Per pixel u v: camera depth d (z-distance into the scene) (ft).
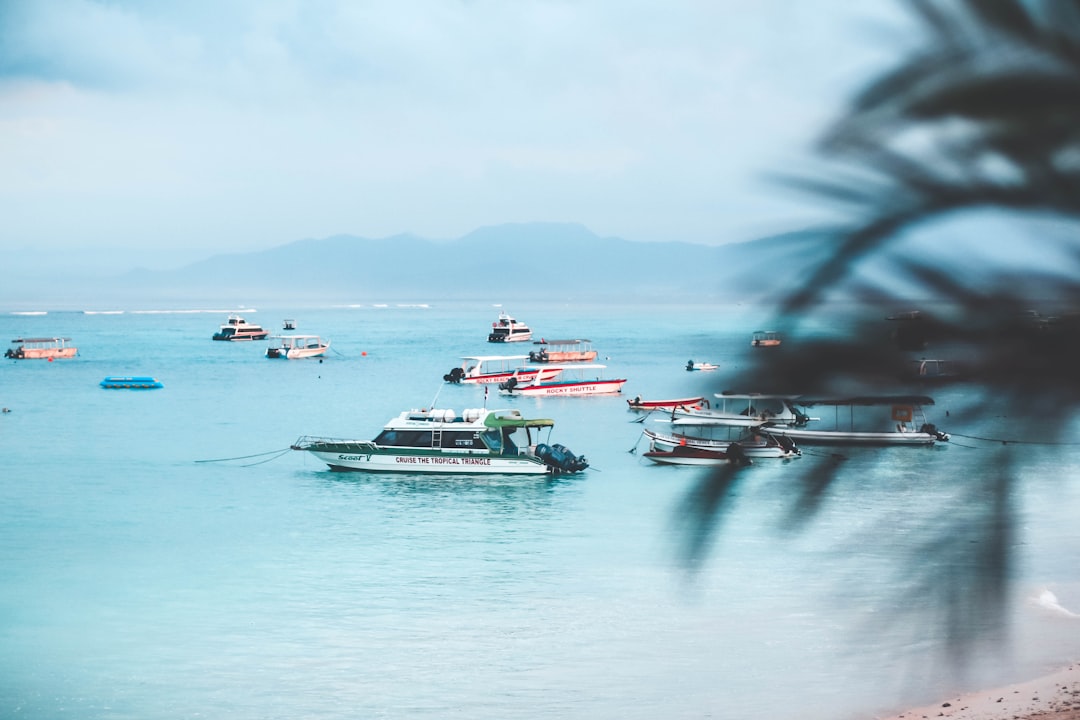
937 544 15.31
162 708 119.03
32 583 171.42
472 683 124.88
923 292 12.14
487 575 172.14
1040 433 13.20
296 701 120.37
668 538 16.58
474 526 209.05
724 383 13.62
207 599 160.97
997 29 12.06
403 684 125.08
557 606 154.20
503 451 270.46
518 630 143.74
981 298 12.11
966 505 14.64
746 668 126.93
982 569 15.06
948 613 15.39
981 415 13.26
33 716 116.67
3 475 278.26
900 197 12.17
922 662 120.98
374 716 116.06
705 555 16.31
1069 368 12.58
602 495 239.30
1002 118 11.96
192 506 234.17
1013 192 12.04
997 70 11.99
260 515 223.51
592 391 504.43
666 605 151.74
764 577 153.48
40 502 240.73
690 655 131.95
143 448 326.24
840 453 16.20
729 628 139.85
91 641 142.00
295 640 141.28
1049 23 12.05
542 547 190.80
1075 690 114.11
